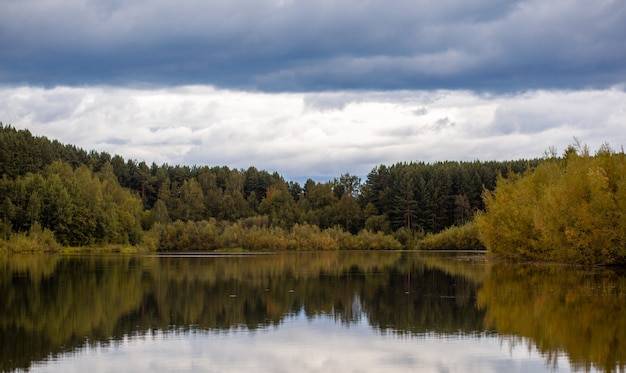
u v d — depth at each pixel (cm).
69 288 5012
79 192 14862
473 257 10175
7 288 5016
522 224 8056
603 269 6469
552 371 2267
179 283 5469
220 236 15512
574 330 2989
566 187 6875
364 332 3022
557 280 5288
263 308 3838
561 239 6956
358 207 19150
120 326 3219
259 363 2425
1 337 2931
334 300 4197
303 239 15888
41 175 15150
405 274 6400
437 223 18062
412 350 2620
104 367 2370
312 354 2567
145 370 2328
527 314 3466
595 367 2311
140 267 7769
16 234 13175
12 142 15662
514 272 6319
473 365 2369
